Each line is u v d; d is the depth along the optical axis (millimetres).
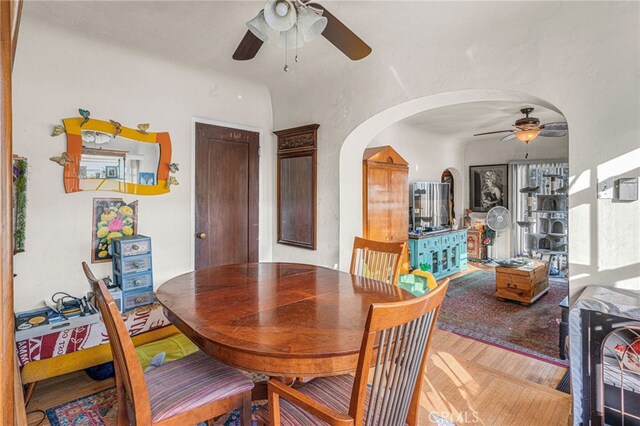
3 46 599
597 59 1889
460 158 6988
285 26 1648
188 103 3195
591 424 1580
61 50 2488
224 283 1985
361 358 965
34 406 2068
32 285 2393
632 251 1801
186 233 3201
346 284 1962
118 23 2359
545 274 4527
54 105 2467
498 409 1973
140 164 2900
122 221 2803
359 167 3408
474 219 6969
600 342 1562
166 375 1417
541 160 6211
